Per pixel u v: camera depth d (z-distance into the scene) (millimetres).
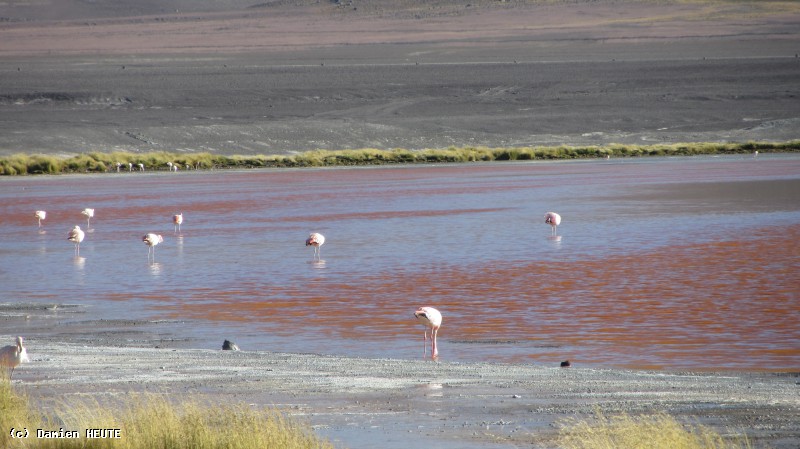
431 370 63875
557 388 57062
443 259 129250
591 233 154375
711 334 80125
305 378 60344
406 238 153625
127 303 100188
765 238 143125
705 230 154250
